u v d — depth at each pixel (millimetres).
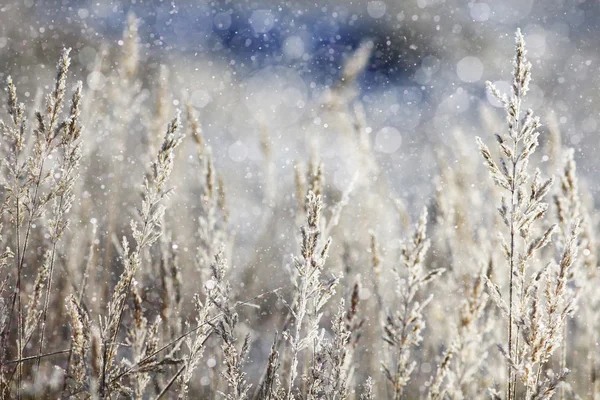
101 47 4469
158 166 2422
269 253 4586
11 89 2469
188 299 3672
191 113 3459
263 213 4926
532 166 4012
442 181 4152
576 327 3828
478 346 2885
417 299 3875
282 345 3072
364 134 4754
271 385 2443
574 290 2607
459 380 2820
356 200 4637
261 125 5066
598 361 3416
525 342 2258
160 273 3111
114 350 2264
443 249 3953
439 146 4453
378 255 3494
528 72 2305
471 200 4086
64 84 2498
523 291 2312
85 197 4082
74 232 3695
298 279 3018
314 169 3166
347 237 3773
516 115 2314
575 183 2805
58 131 2490
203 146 3422
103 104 4309
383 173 4801
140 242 2396
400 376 2574
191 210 4578
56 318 3436
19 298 2545
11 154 2457
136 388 2387
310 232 2457
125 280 2334
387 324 2607
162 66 4160
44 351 3336
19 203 2514
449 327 3357
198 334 2508
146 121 4145
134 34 4508
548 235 2279
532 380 2219
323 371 2447
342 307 2490
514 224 2311
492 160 2336
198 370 3412
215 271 2545
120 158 4422
